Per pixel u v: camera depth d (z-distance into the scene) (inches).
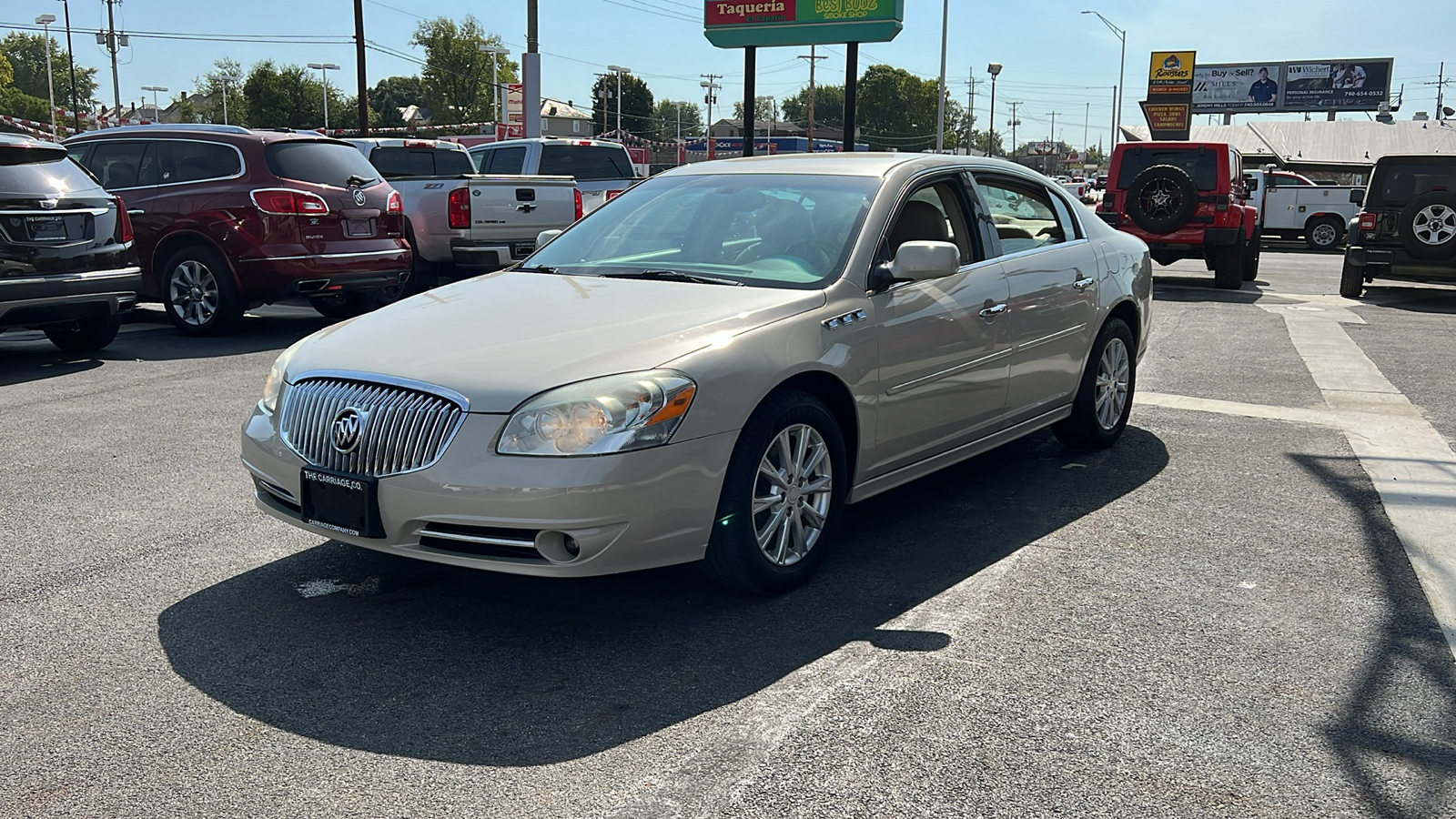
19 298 308.5
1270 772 109.3
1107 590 157.2
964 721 119.0
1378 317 462.6
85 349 354.6
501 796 104.9
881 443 169.6
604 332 146.0
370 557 171.2
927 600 153.3
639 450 132.9
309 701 124.5
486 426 133.0
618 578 162.1
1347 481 212.2
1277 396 293.7
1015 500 201.8
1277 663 133.4
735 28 946.7
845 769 109.3
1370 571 164.4
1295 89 3161.9
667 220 189.5
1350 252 536.4
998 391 195.9
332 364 147.4
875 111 6387.8
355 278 395.9
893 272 166.9
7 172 311.3
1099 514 192.7
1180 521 188.4
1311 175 1475.1
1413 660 134.5
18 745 114.7
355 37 1365.7
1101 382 234.7
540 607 151.2
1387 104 3080.7
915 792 105.3
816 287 163.0
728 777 108.0
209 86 4562.0
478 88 4827.8
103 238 334.3
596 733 116.7
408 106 6294.3
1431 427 257.1
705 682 128.6
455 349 145.0
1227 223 569.3
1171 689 126.6
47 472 216.1
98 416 263.9
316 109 4475.9
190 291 391.5
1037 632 142.5
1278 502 199.2
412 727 118.3
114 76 2721.5
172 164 391.2
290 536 180.7
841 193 181.9
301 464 145.3
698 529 141.1
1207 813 102.3
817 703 122.9
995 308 190.9
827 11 914.1
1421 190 522.6
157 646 138.8
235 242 376.2
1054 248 217.2
